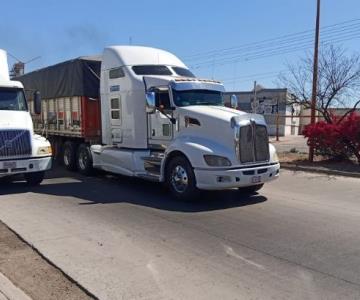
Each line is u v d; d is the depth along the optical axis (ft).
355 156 53.11
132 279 18.24
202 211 30.66
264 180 33.12
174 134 35.91
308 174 48.52
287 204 33.12
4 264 19.99
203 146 32.22
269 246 22.82
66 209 31.07
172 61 42.37
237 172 31.55
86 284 17.67
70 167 50.72
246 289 17.39
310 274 19.04
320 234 25.12
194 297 16.61
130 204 32.83
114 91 42.29
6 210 30.68
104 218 28.43
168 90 36.50
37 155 39.17
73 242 23.17
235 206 32.30
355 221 28.12
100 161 44.47
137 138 39.37
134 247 22.44
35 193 37.29
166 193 37.27
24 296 16.22
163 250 22.02
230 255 21.36
